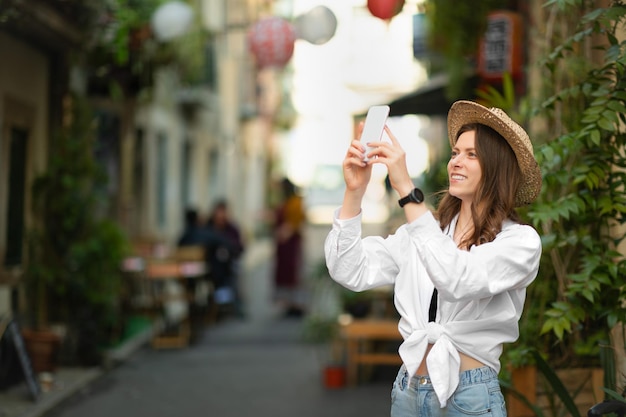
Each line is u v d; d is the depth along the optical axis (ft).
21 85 33.68
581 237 16.35
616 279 15.74
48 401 27.91
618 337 17.24
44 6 30.45
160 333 43.83
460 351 11.02
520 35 30.86
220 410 28.22
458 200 11.82
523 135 11.12
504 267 10.61
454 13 29.81
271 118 147.23
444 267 10.37
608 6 15.99
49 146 36.45
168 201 67.21
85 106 36.24
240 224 108.99
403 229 11.80
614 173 16.03
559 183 16.94
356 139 11.56
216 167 91.09
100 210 48.32
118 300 40.09
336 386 31.81
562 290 17.01
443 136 52.08
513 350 18.02
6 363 28.09
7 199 32.55
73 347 34.60
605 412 12.59
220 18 75.61
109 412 27.76
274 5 87.04
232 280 54.54
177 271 43.52
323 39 38.88
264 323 52.29
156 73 45.47
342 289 33.37
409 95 35.73
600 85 15.80
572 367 18.19
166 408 28.45
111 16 35.32
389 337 31.17
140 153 58.08
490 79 31.24
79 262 34.04
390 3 30.42
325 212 134.62
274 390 31.53
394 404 11.41
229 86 96.73
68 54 37.09
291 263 56.34
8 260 32.83
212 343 43.68
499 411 11.03
